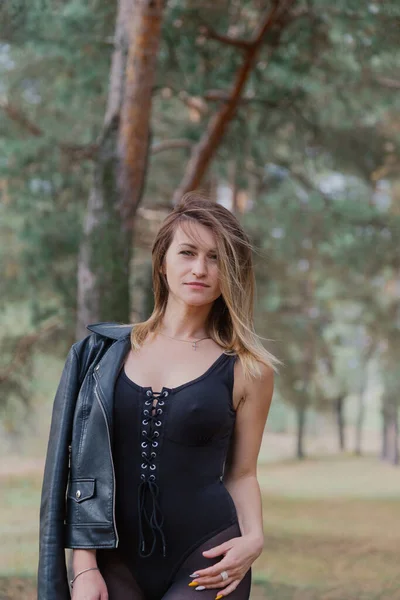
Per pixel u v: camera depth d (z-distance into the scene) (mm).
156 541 3115
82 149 11211
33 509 18031
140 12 8875
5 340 14359
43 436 29453
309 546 14438
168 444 3131
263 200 19953
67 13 10867
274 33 11094
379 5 10391
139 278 14000
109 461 3078
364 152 18469
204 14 11117
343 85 14406
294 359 23094
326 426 63281
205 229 3295
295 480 32688
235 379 3285
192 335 3363
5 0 10516
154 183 19250
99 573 3072
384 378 27984
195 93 11117
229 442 3410
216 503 3164
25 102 16312
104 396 3131
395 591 10156
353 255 18297
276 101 12078
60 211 13812
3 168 11383
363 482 31844
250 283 3412
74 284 14312
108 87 11961
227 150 13719
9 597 8578
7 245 15102
